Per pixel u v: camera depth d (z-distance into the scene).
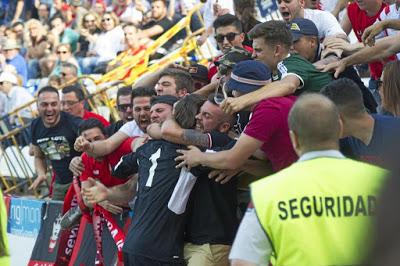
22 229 30.50
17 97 39.69
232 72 17.39
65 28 49.56
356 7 25.08
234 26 23.64
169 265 19.25
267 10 32.47
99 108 34.97
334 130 12.17
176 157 19.41
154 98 20.69
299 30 19.78
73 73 37.88
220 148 18.45
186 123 19.09
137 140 22.23
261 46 18.30
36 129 28.67
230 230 19.09
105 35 44.62
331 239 11.66
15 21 55.78
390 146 6.74
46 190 33.62
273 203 11.87
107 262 22.70
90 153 22.52
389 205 6.08
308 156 12.19
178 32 40.03
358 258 6.53
